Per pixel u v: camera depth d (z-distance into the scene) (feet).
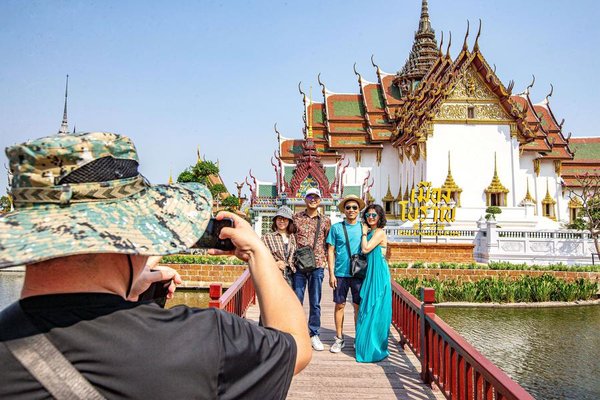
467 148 125.39
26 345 3.61
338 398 17.80
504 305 61.46
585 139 164.25
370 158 149.48
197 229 4.66
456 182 124.67
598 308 61.31
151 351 3.73
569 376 35.86
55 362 3.59
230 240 5.13
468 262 75.61
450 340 14.65
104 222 4.19
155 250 4.17
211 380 3.84
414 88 151.23
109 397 3.61
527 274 69.41
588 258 79.20
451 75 126.52
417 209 104.32
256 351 4.25
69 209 4.21
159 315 4.02
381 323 21.98
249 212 113.60
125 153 4.50
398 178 148.05
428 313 18.83
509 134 125.70
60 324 3.72
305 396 17.98
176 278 6.59
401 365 21.61
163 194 4.87
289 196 111.55
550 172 146.41
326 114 154.81
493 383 10.69
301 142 153.17
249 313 31.27
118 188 4.41
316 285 24.49
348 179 148.15
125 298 4.42
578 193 153.89
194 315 4.16
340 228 23.39
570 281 69.10
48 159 4.09
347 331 28.91
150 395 3.64
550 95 159.63
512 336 47.75
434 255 76.02
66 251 3.79
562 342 45.57
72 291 3.93
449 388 15.24
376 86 159.33
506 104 125.08
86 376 3.60
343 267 23.34
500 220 110.52
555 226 113.09
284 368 4.44
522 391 9.34
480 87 126.21
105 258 4.20
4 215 4.16
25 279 4.08
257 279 5.05
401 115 142.72
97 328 3.74
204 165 118.01
